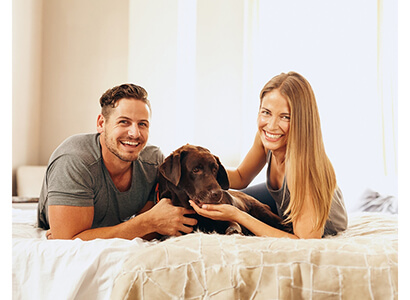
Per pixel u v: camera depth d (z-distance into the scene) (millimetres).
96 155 1464
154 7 4227
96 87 4230
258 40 4273
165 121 4254
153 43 4230
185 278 1095
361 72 4051
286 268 1100
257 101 4246
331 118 4102
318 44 4191
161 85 4242
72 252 1187
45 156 4180
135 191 1562
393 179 3500
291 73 1486
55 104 4195
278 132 1451
